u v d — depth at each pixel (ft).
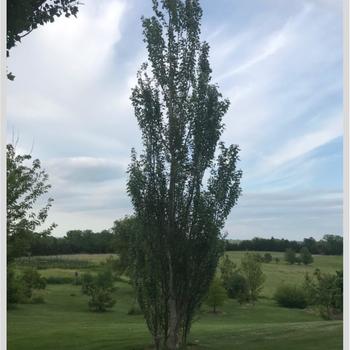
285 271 200.54
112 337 56.65
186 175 42.60
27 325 78.59
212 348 45.27
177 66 43.98
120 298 137.08
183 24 44.45
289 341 48.60
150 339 52.65
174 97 43.57
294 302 133.08
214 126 43.01
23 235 52.31
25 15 29.01
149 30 43.93
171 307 42.98
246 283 138.31
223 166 42.80
